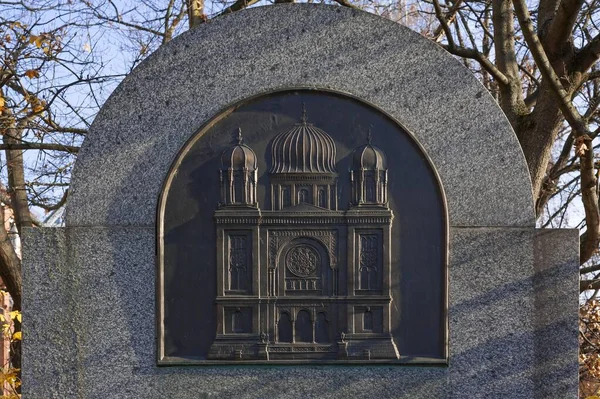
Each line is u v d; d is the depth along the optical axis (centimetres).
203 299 476
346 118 484
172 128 485
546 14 778
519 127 762
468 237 477
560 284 473
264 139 483
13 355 909
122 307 477
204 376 473
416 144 477
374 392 472
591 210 704
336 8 489
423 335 473
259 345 473
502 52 776
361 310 475
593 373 952
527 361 471
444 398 470
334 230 479
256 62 487
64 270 478
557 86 632
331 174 480
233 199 479
